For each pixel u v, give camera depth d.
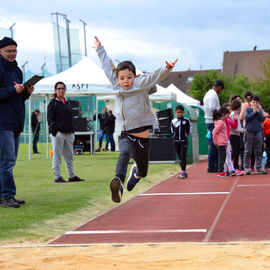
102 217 7.80
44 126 29.05
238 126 15.07
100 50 6.15
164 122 19.58
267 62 64.00
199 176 14.57
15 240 6.02
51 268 4.60
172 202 9.29
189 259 4.75
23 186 11.80
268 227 6.50
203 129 25.84
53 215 7.66
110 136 29.91
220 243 5.44
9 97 8.44
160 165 18.45
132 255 4.99
